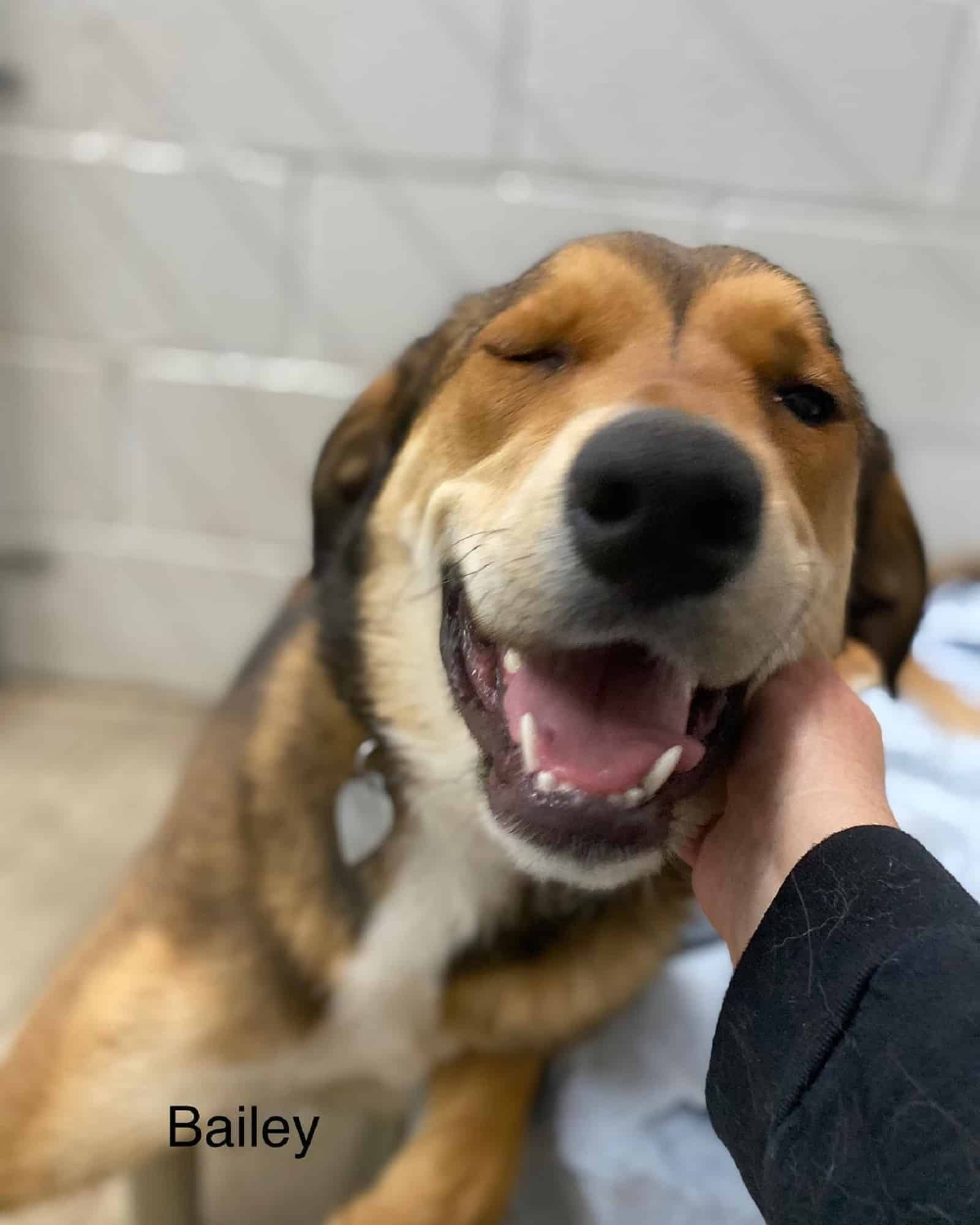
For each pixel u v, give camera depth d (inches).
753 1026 20.7
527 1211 36.1
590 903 35.8
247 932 35.2
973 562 70.5
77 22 61.0
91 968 36.4
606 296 28.1
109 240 65.6
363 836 34.8
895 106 61.6
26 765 68.5
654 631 23.8
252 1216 42.5
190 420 69.9
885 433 38.1
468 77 61.6
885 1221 16.3
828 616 31.7
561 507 23.5
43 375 68.9
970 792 45.6
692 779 28.2
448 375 32.9
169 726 74.5
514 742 27.6
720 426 23.3
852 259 65.0
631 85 61.6
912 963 18.3
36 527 73.0
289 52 61.4
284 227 65.0
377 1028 35.9
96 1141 34.1
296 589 50.8
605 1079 36.0
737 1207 31.9
